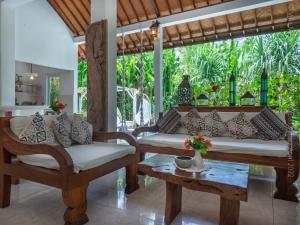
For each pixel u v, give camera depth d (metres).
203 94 4.29
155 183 3.06
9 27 5.46
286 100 5.44
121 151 2.59
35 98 8.47
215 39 5.95
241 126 3.34
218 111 3.79
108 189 2.83
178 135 3.70
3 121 2.38
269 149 2.56
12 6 5.48
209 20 5.75
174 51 8.05
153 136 3.61
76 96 8.07
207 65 7.52
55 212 2.23
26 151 2.14
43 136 2.49
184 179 1.91
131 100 8.52
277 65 6.49
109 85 4.00
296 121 4.64
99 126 3.92
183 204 2.41
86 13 6.93
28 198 2.55
